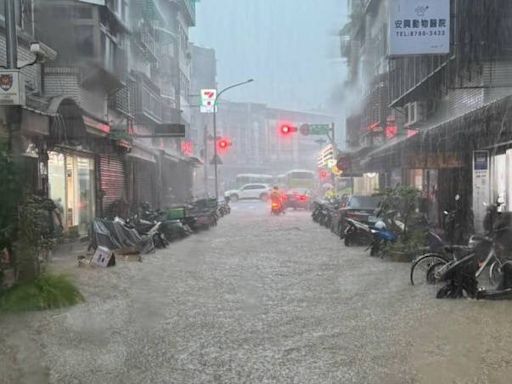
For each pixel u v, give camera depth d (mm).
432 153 16125
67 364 5633
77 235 16578
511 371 5215
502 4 13117
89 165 19625
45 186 14273
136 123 25812
